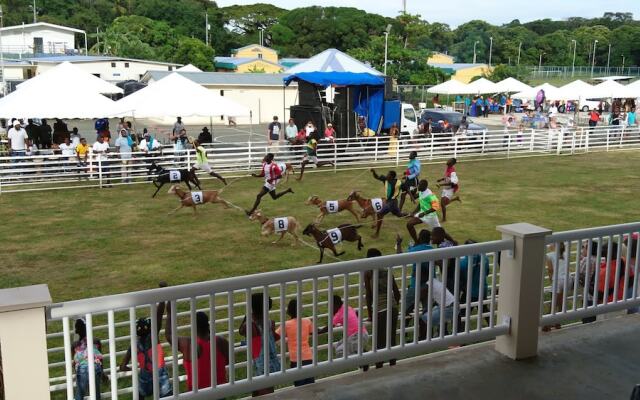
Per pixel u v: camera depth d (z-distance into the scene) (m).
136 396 4.29
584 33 117.38
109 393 5.79
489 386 5.21
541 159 26.48
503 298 5.73
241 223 14.80
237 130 41.69
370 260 5.00
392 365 5.56
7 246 12.71
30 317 3.74
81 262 11.63
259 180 20.86
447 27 114.44
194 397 4.50
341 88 26.14
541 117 37.59
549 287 7.93
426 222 12.74
